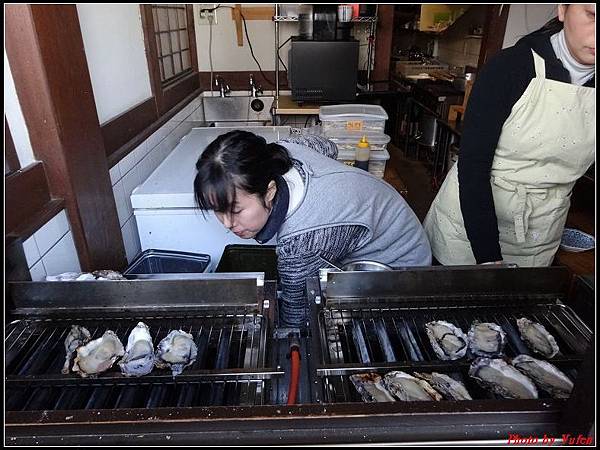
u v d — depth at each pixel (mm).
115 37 1554
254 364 740
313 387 692
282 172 934
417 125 4297
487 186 1111
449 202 1413
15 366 766
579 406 504
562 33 1014
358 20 2848
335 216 961
